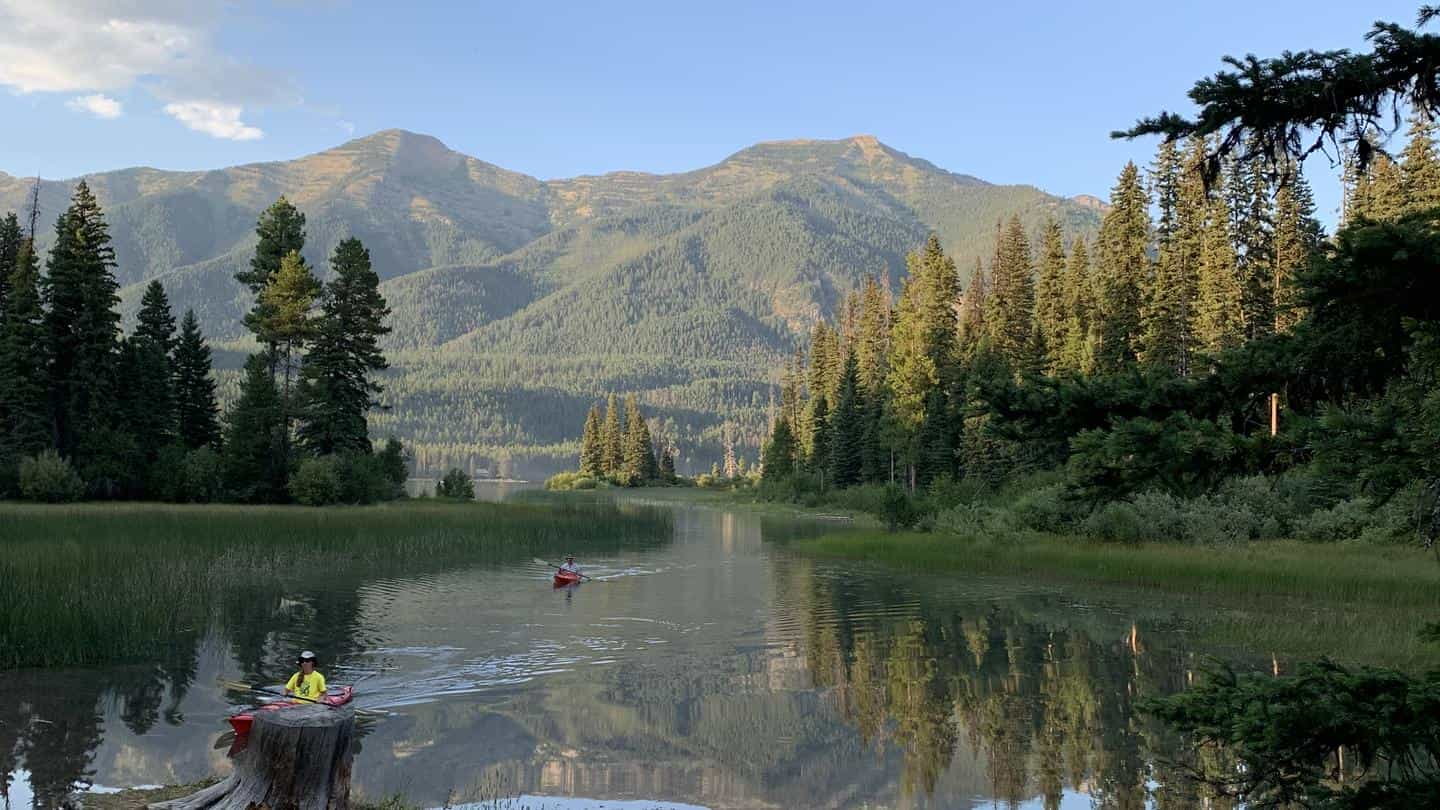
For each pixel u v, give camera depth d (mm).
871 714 17156
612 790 13227
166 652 21281
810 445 123312
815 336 128000
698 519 83125
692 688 19078
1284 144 5762
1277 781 5895
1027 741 15352
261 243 74812
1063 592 31891
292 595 29719
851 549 45625
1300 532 39500
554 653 22328
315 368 68375
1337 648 20609
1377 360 5992
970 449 70562
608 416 180500
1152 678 19344
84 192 67562
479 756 14633
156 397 70250
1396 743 5234
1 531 34781
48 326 65500
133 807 11414
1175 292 64125
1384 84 5340
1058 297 79188
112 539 34031
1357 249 5305
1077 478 6305
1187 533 40844
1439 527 5586
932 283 90250
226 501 63906
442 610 28234
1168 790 12828
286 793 8656
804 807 12539
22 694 17406
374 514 52125
